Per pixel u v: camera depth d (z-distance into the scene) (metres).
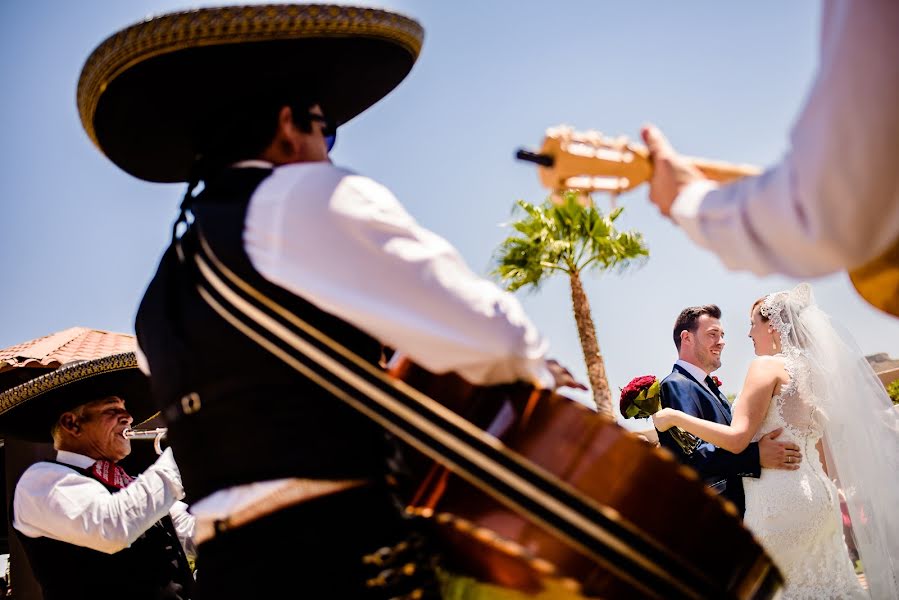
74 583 3.04
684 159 1.28
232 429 1.50
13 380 6.58
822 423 3.93
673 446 4.28
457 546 1.49
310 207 1.50
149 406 3.83
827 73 0.95
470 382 1.48
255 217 1.54
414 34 1.89
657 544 1.37
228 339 1.53
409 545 1.47
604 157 1.28
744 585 1.47
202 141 1.80
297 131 1.74
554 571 1.31
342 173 1.55
